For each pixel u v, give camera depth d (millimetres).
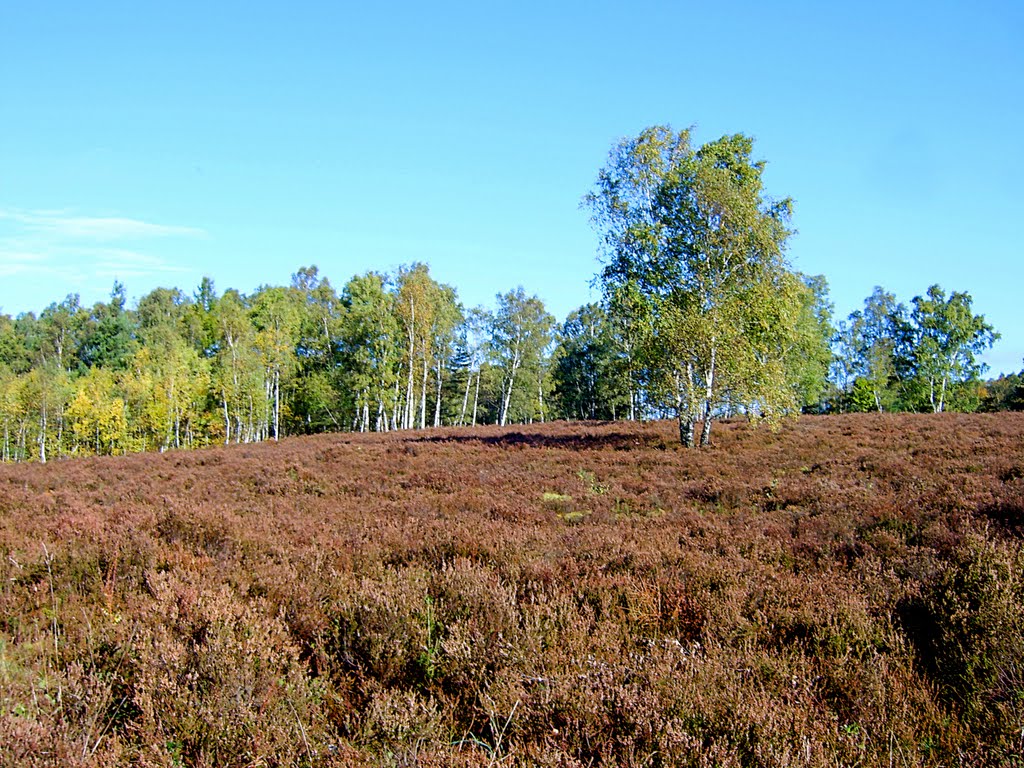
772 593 6090
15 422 67125
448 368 76312
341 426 67625
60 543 7785
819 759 3293
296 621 5348
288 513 12078
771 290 23547
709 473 17312
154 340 83438
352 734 3816
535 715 3814
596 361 65438
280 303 67188
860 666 4520
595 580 6523
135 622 5156
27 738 3225
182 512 8961
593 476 17203
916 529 8609
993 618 4871
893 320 59719
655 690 3926
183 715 3746
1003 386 82500
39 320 103938
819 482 13844
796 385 41250
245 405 61312
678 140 26125
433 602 5543
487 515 11859
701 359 23625
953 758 3568
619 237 25781
